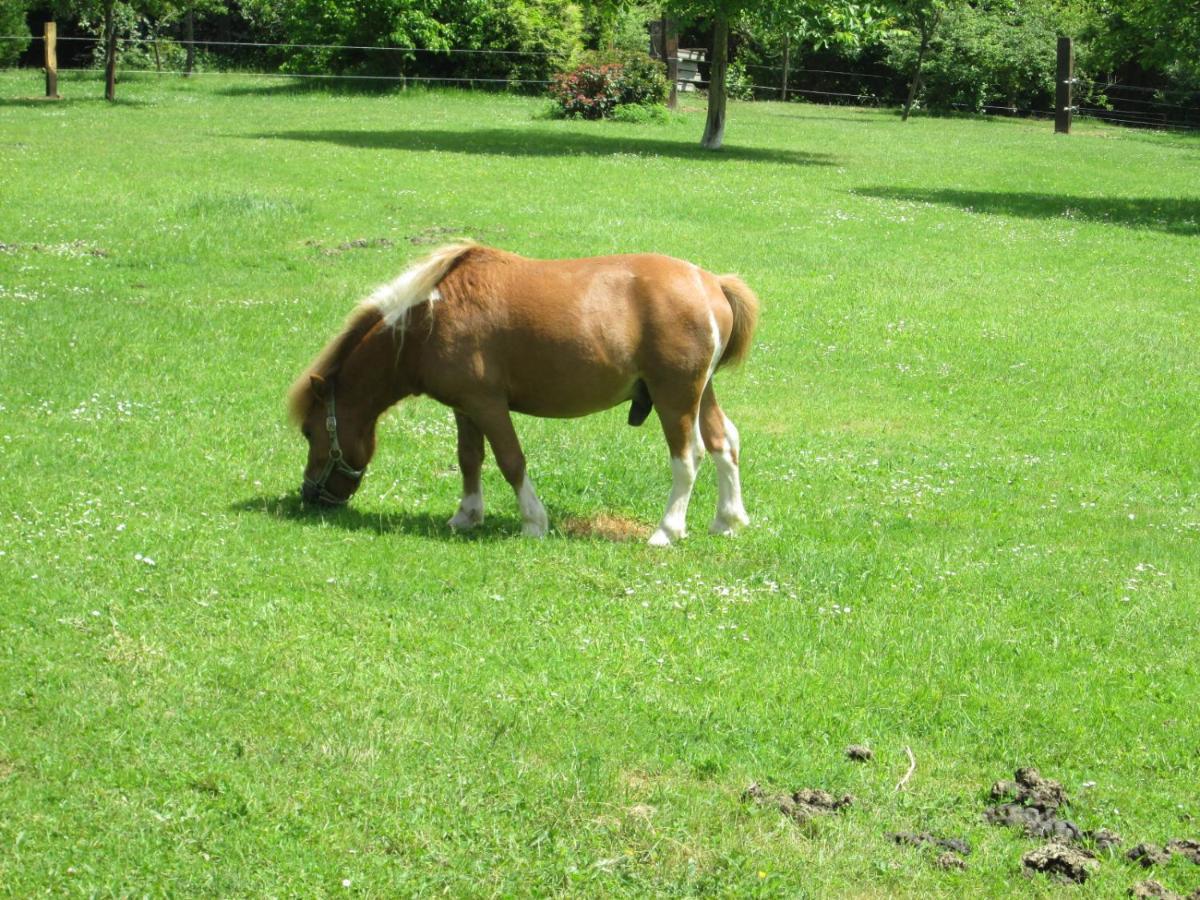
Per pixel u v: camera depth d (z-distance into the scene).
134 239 19.45
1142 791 6.29
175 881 5.13
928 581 9.01
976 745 6.67
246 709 6.45
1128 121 55.34
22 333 14.12
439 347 9.08
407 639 7.39
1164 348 16.84
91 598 7.57
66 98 38.56
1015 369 15.71
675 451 9.35
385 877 5.26
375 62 45.28
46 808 5.52
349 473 9.52
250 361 13.84
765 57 55.81
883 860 5.54
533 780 5.98
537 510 9.43
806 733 6.67
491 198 23.95
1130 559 9.78
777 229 23.09
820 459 12.00
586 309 9.02
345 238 20.41
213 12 47.78
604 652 7.42
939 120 49.78
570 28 47.50
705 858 5.50
